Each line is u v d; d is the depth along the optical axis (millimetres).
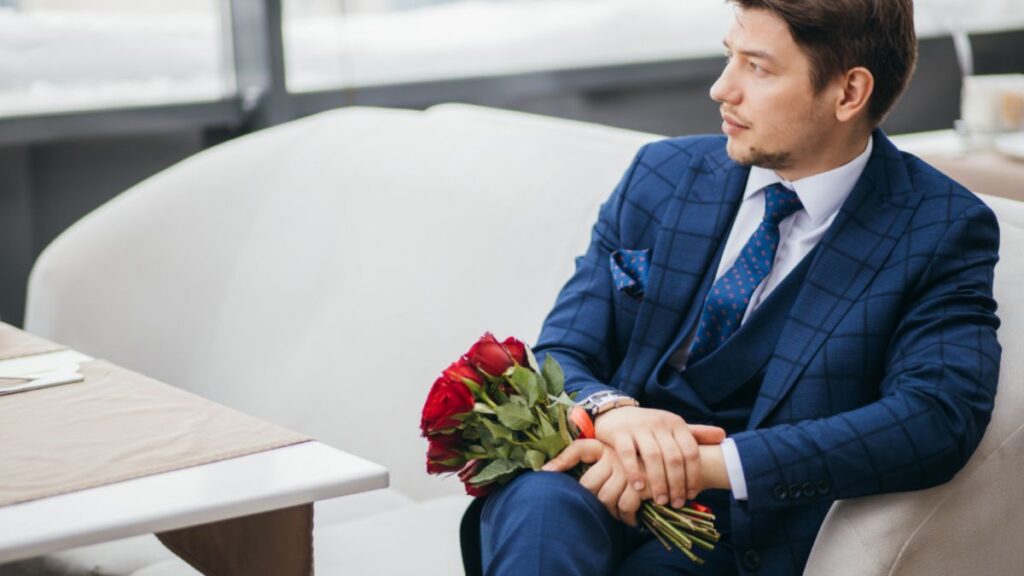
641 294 1795
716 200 1771
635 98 4926
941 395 1513
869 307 1604
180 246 2844
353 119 2914
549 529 1453
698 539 1527
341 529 2090
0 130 3824
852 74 1611
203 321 2791
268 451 1495
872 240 1637
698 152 1848
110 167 4141
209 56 4199
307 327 2641
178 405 1665
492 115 2736
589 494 1543
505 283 2320
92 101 4020
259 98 4219
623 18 4848
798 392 1619
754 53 1629
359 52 4367
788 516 1615
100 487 1374
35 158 4012
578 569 1439
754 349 1677
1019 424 1557
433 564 1916
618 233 1865
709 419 1711
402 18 4422
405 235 2543
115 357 2797
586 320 1828
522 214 2363
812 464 1514
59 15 3928
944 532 1526
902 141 3180
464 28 4539
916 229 1625
